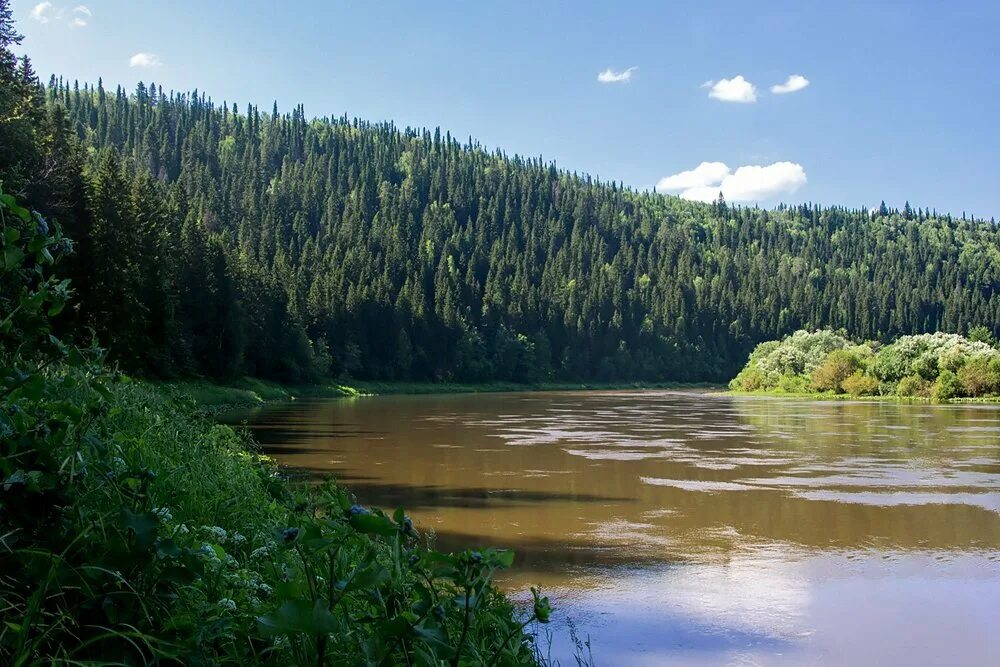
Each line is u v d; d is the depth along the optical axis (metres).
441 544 12.91
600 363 121.25
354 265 109.75
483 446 27.72
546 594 10.38
